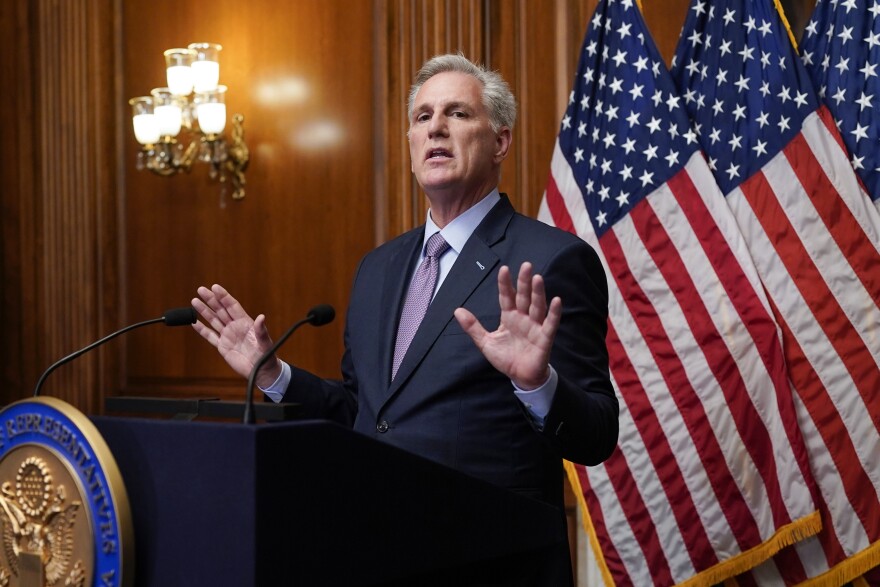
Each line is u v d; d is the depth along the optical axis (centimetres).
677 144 346
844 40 331
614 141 357
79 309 517
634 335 344
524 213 400
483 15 414
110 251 517
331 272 456
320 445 119
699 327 334
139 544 122
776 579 330
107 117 521
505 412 192
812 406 321
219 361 486
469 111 222
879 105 324
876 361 316
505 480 190
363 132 448
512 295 156
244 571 110
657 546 336
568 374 191
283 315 470
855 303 319
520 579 157
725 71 347
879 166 323
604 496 345
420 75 236
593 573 385
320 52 462
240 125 480
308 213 464
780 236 330
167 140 470
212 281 491
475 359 193
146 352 508
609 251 351
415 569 132
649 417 339
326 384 221
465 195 222
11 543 130
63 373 520
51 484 126
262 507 111
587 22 399
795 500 316
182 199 502
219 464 114
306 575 116
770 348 324
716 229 336
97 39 520
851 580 323
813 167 327
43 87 530
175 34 506
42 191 530
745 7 347
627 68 359
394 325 214
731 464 328
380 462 127
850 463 316
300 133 467
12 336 534
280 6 475
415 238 232
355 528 123
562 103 402
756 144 338
